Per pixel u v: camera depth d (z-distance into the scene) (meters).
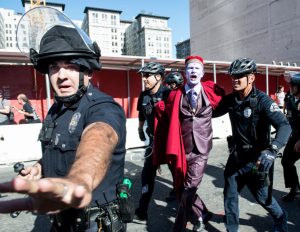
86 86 1.25
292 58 28.92
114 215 1.25
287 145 3.89
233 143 2.69
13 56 8.52
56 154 1.22
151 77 3.63
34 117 8.24
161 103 3.26
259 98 2.47
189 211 2.84
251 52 34.41
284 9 29.61
